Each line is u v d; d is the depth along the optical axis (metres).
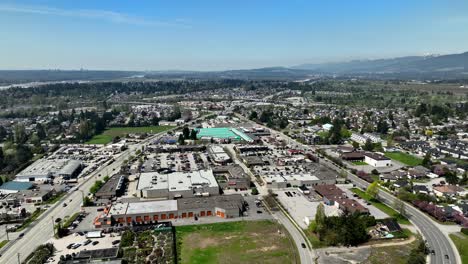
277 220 105.12
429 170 152.50
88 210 113.31
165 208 108.69
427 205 110.12
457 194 123.50
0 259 83.81
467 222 100.69
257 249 87.44
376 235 94.44
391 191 130.75
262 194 128.38
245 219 106.19
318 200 121.69
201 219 106.56
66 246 89.69
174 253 84.88
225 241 91.88
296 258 83.12
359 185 137.62
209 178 137.75
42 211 113.19
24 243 91.69
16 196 123.19
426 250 86.62
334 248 88.12
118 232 97.38
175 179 136.50
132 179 144.88
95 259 81.69
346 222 93.12
